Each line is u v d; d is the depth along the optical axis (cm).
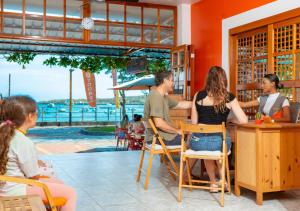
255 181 407
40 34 798
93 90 2281
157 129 482
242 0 682
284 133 415
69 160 695
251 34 670
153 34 870
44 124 2561
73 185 493
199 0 819
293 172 421
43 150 1183
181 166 421
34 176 246
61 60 1593
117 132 1282
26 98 253
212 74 430
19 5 783
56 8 805
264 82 523
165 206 396
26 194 239
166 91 493
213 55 772
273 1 607
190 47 830
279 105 506
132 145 1104
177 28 880
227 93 429
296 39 570
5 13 768
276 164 409
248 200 419
